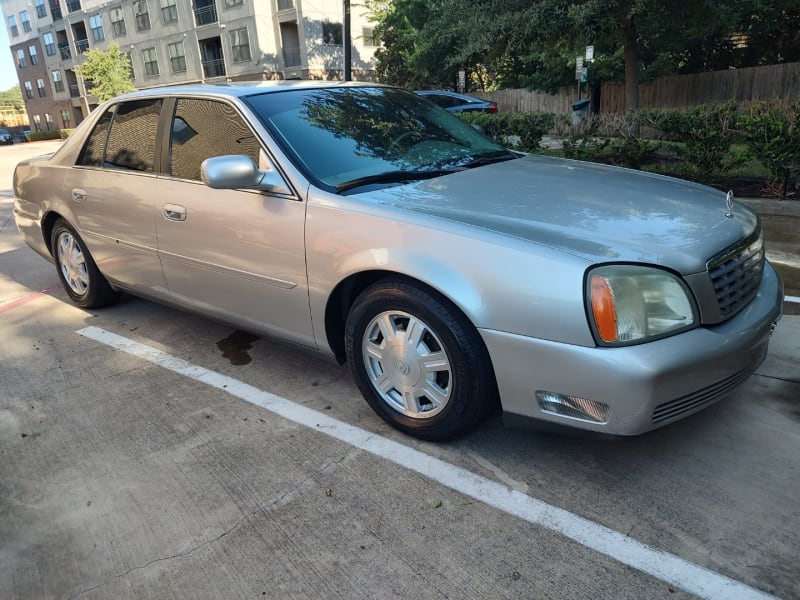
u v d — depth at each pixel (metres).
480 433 2.94
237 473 2.75
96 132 4.33
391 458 2.79
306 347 3.25
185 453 2.93
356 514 2.45
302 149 3.13
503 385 2.47
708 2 11.41
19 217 5.23
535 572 2.12
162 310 4.86
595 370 2.23
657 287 2.28
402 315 2.73
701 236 2.52
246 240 3.21
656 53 17.28
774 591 1.99
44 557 2.33
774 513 2.31
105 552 2.34
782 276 4.81
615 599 2.00
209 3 31.95
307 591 2.11
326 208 2.88
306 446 2.93
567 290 2.26
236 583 2.16
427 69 23.17
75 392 3.59
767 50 18.80
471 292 2.44
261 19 30.61
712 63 19.50
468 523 2.37
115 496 2.65
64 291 5.54
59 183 4.55
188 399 3.43
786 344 3.62
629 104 13.84
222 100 3.42
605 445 2.80
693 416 2.97
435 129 3.75
